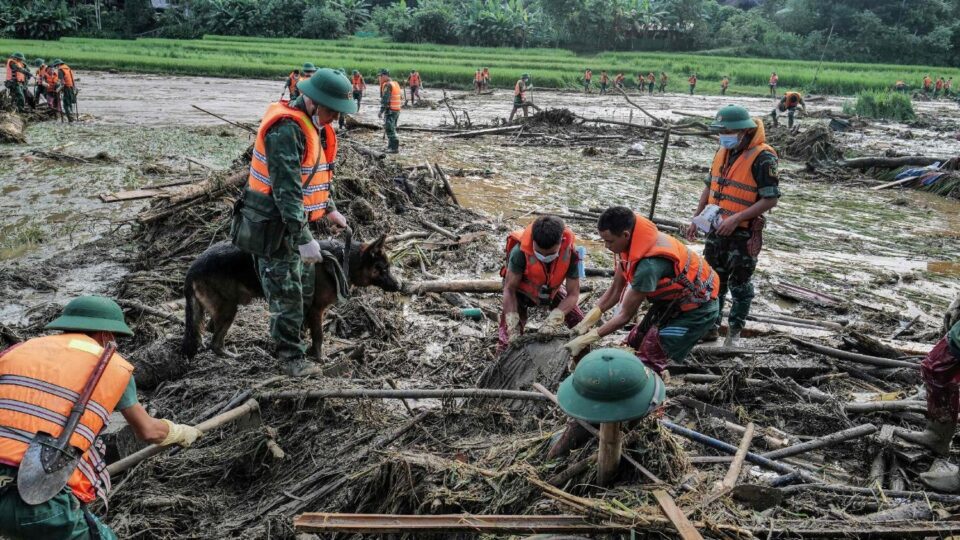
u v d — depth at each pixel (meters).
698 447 4.54
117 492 4.25
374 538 3.58
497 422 4.57
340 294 5.61
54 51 44.66
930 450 4.56
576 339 4.37
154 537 3.97
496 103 32.94
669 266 4.29
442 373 5.92
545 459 3.68
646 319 4.64
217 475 4.43
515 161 16.69
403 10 70.00
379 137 19.50
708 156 18.55
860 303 7.90
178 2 70.88
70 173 13.49
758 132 5.88
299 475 4.34
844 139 23.58
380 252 5.89
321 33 67.44
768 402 5.32
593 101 36.25
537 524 3.06
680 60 59.12
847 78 48.34
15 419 2.91
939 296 8.30
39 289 7.67
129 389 3.31
